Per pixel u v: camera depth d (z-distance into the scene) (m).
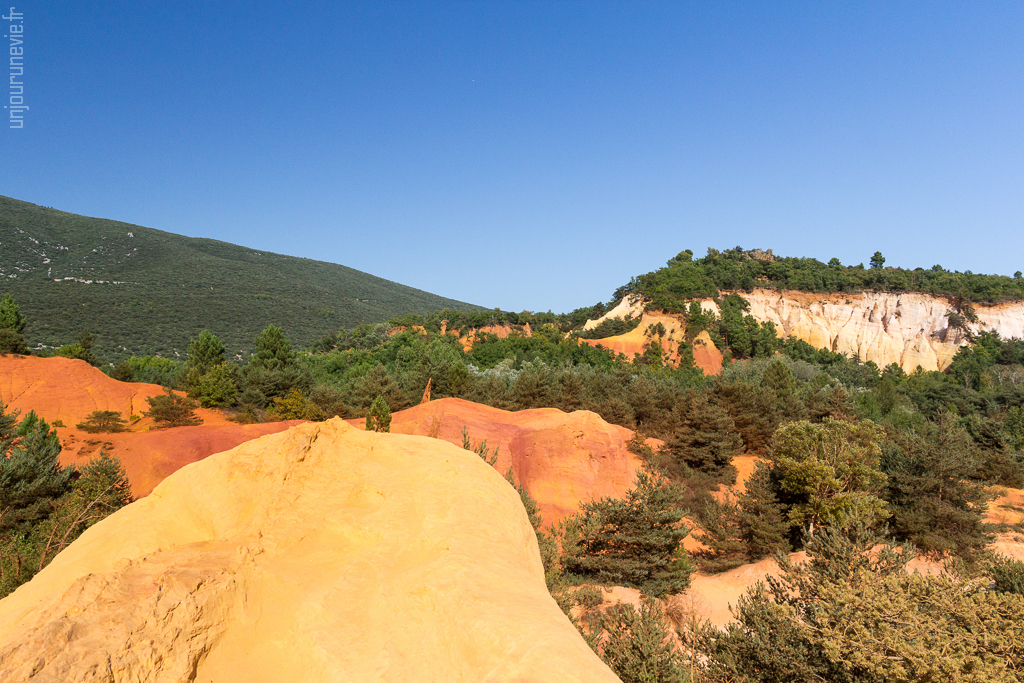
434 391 58.56
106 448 33.16
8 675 4.26
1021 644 11.41
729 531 32.31
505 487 9.08
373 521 7.35
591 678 4.46
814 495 31.23
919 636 12.14
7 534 20.39
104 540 7.47
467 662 4.97
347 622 5.66
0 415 29.73
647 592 24.84
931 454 31.73
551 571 18.77
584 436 37.72
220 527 7.54
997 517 36.66
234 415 54.53
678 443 43.31
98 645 4.70
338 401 54.38
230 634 5.52
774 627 15.84
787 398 58.03
